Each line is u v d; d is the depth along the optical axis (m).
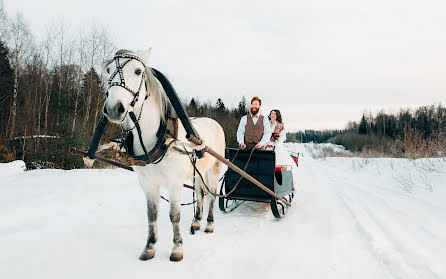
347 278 3.00
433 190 7.07
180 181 3.50
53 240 4.04
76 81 22.06
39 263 3.32
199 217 4.97
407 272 3.06
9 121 17.64
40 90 21.25
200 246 3.97
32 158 14.53
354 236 4.38
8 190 6.44
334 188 9.08
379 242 3.99
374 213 5.61
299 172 13.70
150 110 3.14
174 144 3.27
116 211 5.65
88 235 4.29
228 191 5.64
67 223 4.79
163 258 3.54
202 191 5.13
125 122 3.21
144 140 3.18
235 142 23.14
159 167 3.32
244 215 5.77
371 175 11.06
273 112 7.04
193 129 3.38
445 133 11.22
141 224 4.96
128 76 2.74
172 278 3.00
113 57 2.89
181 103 3.36
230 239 4.27
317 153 34.16
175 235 3.54
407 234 4.32
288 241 4.18
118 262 3.39
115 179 8.72
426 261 3.31
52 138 14.11
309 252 3.74
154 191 3.61
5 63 22.41
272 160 5.33
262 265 3.34
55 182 7.53
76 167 12.86
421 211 5.68
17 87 20.50
